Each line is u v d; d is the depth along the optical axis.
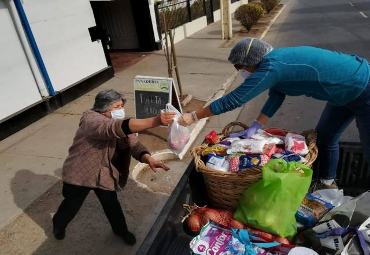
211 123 4.93
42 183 3.64
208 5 14.55
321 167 2.45
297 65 1.90
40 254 2.69
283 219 1.74
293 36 10.48
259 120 2.33
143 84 4.47
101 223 2.99
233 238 1.68
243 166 1.88
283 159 1.85
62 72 6.05
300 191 1.72
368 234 1.57
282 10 18.05
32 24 5.32
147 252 1.44
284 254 1.59
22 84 5.19
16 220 3.09
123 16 10.04
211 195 2.09
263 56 1.91
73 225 2.99
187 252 1.78
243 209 1.86
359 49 8.19
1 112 4.88
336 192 2.09
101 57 7.14
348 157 2.44
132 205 3.20
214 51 9.29
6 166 4.07
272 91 2.30
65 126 5.10
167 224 1.68
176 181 3.62
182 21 11.84
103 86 6.98
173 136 2.08
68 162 2.38
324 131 2.35
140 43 10.13
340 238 1.61
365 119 2.10
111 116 2.24
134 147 2.46
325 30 10.91
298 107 5.25
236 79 6.80
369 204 1.80
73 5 6.16
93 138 2.16
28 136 4.87
